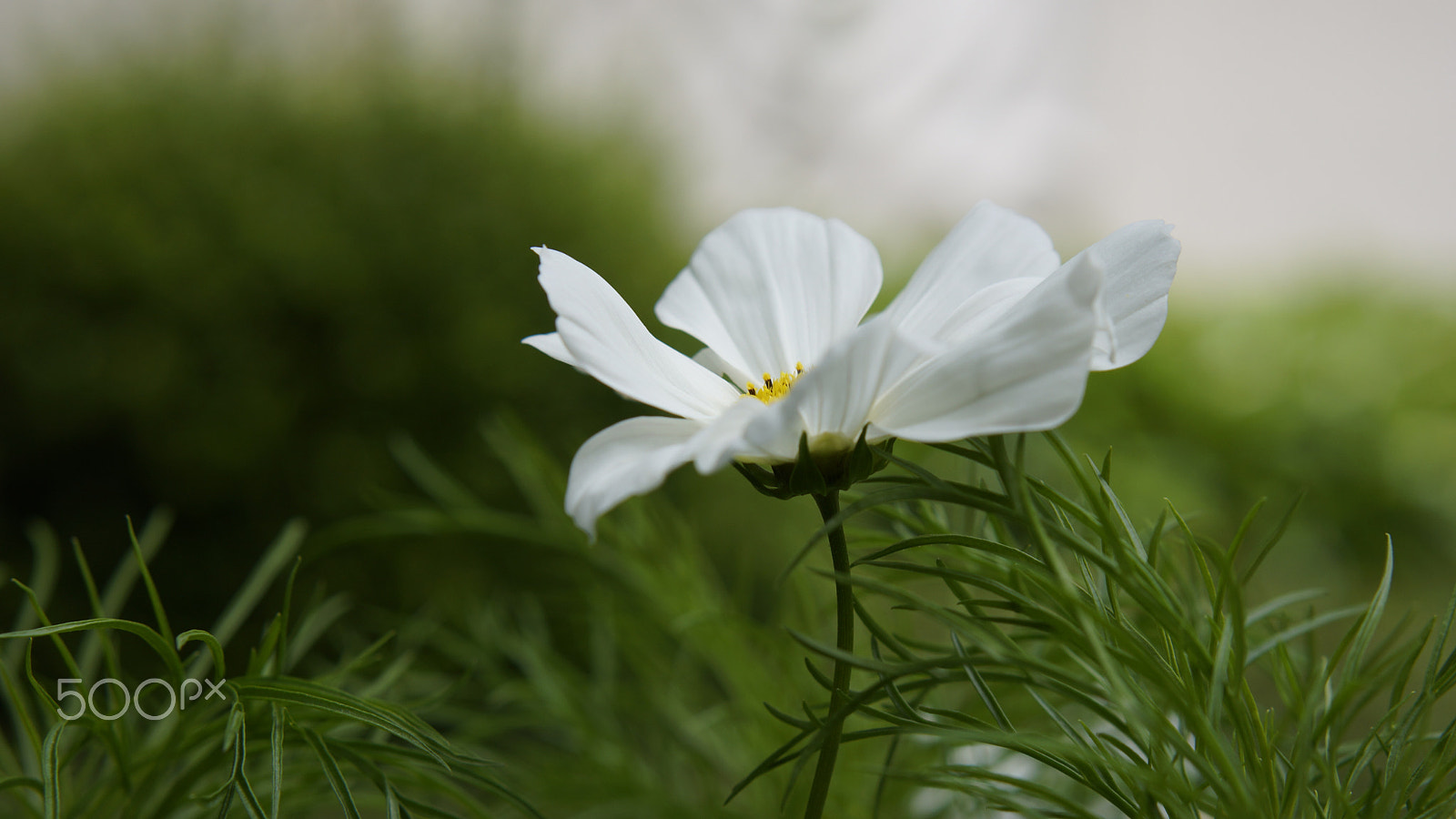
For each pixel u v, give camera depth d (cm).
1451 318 199
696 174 159
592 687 63
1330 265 274
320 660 98
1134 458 154
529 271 109
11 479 102
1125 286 41
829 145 370
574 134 132
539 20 160
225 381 100
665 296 45
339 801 42
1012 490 39
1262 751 41
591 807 58
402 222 107
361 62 127
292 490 100
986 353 39
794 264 45
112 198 103
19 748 47
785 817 50
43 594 49
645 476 39
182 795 43
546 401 106
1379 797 42
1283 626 46
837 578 40
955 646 43
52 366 98
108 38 130
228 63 125
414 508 79
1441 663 44
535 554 98
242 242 101
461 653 69
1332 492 155
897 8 366
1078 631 40
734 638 59
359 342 102
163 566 100
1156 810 41
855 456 40
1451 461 155
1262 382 172
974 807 48
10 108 120
